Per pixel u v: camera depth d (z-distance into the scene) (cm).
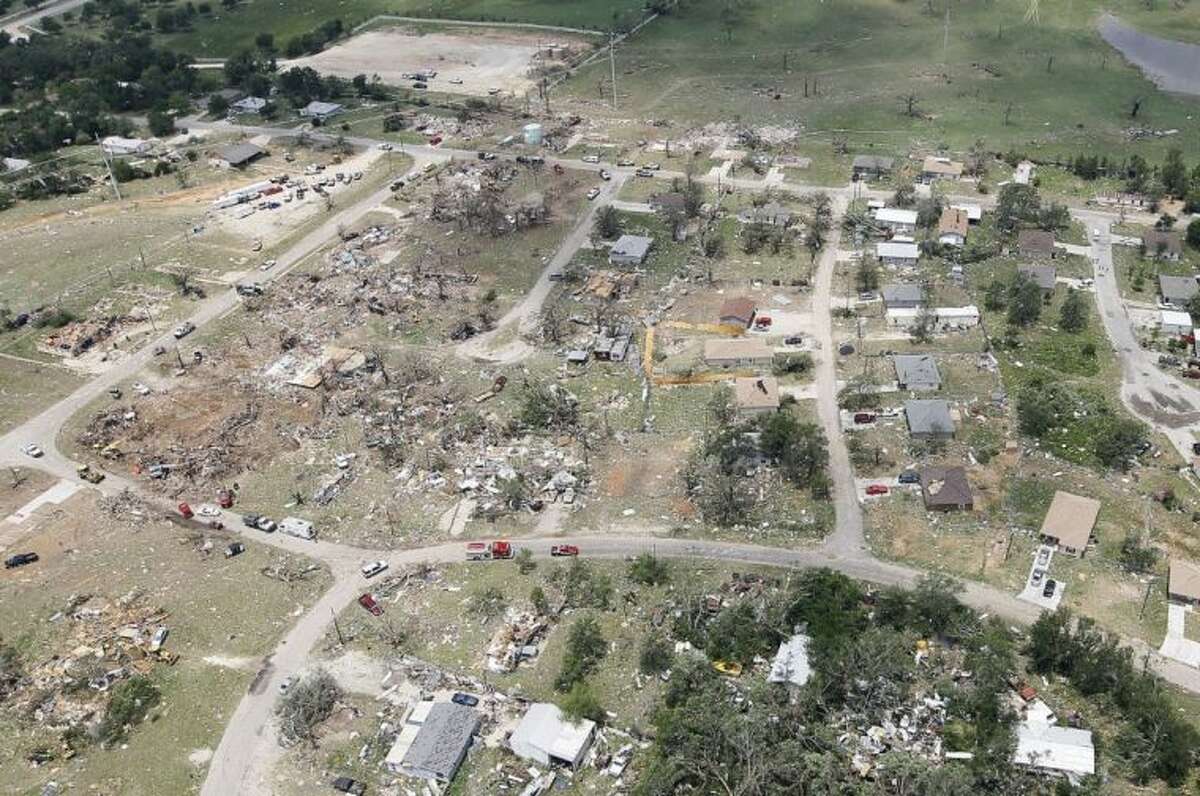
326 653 9006
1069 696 8181
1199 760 7525
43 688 8781
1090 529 9719
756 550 9906
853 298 14188
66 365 13738
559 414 11956
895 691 8081
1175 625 8794
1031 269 14362
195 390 13000
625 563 9806
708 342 13088
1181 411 11556
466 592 9588
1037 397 11694
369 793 7712
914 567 9581
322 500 10919
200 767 8025
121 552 10350
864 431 11469
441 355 13475
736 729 7550
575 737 7881
